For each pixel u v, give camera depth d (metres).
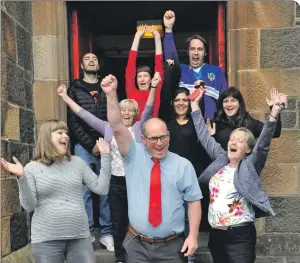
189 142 3.88
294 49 4.67
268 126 3.20
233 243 3.19
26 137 4.65
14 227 4.24
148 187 2.92
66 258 3.15
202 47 4.43
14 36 4.44
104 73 6.85
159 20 6.09
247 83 4.72
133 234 3.00
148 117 3.87
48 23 4.90
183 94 3.90
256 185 3.22
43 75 4.90
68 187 3.10
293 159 4.62
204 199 3.89
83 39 5.50
